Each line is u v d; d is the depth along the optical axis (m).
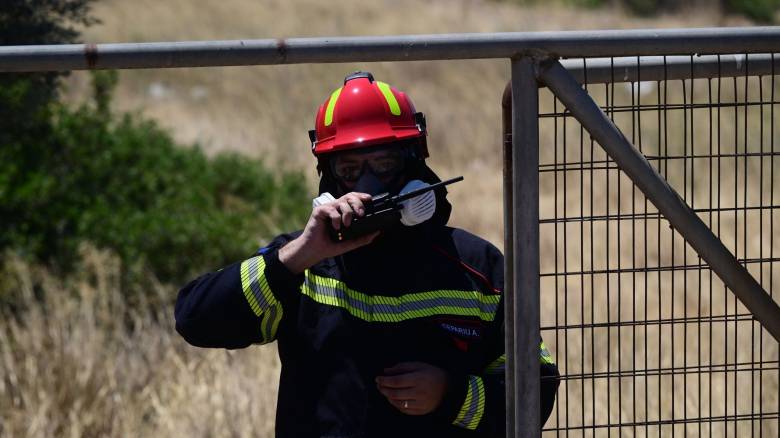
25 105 11.12
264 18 41.72
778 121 23.17
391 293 4.54
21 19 9.98
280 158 24.36
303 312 4.55
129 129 17.42
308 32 40.53
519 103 3.88
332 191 4.92
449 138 27.67
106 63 3.73
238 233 14.75
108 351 10.85
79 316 11.34
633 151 3.93
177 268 13.64
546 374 4.55
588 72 4.07
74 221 13.73
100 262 12.72
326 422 4.46
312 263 4.30
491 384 4.55
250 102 31.30
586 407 9.04
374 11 43.72
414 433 4.45
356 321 4.50
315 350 4.51
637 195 18.80
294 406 4.55
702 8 51.84
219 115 29.36
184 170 17.52
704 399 9.17
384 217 4.21
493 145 27.45
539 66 3.86
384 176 4.73
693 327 11.26
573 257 14.87
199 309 4.45
